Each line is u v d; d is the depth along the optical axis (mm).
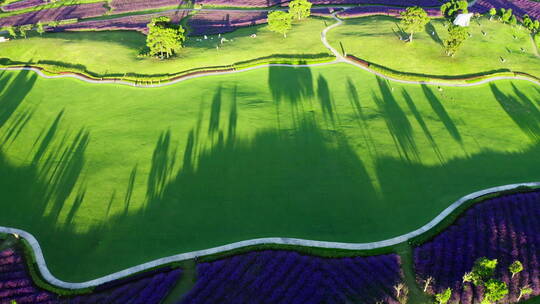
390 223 47250
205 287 39125
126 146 61219
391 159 57125
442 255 41844
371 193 51656
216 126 65188
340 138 61750
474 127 63656
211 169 56312
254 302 37219
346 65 83375
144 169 56594
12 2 138375
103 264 43375
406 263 41906
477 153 58062
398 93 73250
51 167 57562
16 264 43031
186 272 41844
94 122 67625
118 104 72438
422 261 41156
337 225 47219
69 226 48094
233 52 88188
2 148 61719
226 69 82312
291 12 108062
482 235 43531
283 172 55562
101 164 57812
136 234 46906
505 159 56906
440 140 60688
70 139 63438
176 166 56938
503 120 65312
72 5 133750
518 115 66438
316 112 68438
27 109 71812
